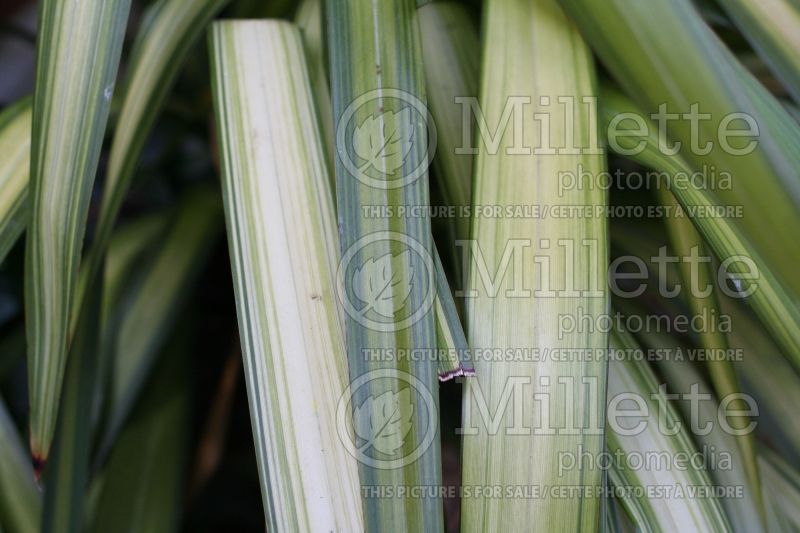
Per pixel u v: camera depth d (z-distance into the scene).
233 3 0.77
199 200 0.84
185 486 0.75
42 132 0.64
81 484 0.69
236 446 0.86
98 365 0.72
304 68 0.66
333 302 0.62
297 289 0.62
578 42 0.65
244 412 0.87
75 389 0.69
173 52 0.71
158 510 0.72
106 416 0.75
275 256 0.63
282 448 0.60
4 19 1.03
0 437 0.74
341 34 0.63
